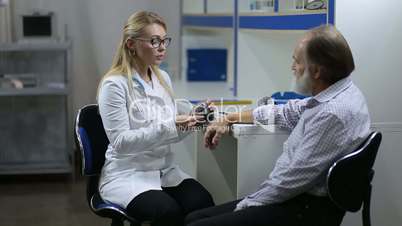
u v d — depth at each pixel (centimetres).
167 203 221
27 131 473
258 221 203
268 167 245
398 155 271
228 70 458
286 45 345
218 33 464
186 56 467
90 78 511
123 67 238
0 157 472
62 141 476
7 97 468
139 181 234
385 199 273
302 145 200
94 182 249
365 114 202
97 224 359
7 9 479
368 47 262
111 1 504
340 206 199
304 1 284
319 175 199
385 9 261
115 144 229
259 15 336
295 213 204
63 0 499
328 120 195
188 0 508
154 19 236
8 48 432
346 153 198
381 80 265
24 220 368
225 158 286
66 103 468
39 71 472
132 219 226
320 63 200
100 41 506
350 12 258
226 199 289
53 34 454
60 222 363
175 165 257
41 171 458
